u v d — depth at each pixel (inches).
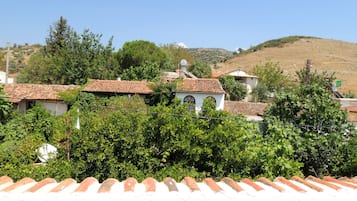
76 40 1774.1
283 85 2266.2
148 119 471.8
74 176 423.2
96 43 1811.0
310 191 155.0
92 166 429.7
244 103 1311.5
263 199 139.6
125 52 2010.3
